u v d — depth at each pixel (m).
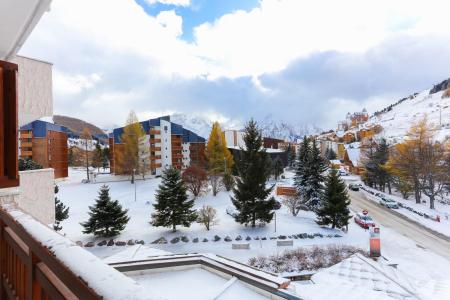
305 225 20.53
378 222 22.47
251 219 19.72
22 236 1.73
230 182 29.41
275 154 49.53
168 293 4.13
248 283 4.35
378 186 37.38
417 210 25.50
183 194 18.84
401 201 29.48
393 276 7.66
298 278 13.09
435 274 13.83
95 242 16.84
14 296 1.97
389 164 31.88
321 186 24.31
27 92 6.18
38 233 1.54
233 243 16.77
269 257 14.71
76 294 0.97
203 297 3.93
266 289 4.11
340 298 6.08
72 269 1.03
